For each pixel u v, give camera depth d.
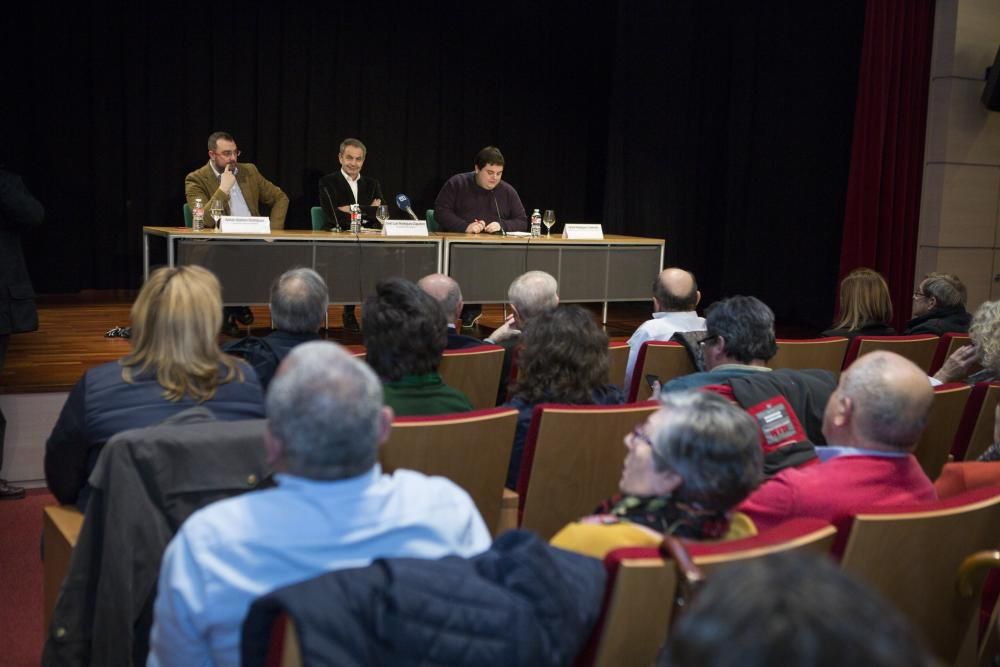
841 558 1.44
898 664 0.50
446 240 6.07
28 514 3.52
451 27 8.50
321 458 1.25
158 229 5.56
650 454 1.43
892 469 1.71
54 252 7.28
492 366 3.04
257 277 5.63
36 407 3.97
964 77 6.99
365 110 8.27
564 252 6.46
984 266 7.29
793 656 0.51
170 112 7.56
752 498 1.71
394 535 1.28
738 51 8.23
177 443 1.74
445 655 1.02
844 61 7.44
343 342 5.79
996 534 1.61
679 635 0.56
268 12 7.82
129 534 1.71
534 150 8.93
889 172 7.07
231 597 1.22
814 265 7.80
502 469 2.19
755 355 2.47
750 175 8.26
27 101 7.07
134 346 2.02
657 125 8.70
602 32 8.95
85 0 7.16
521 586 1.10
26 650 2.52
